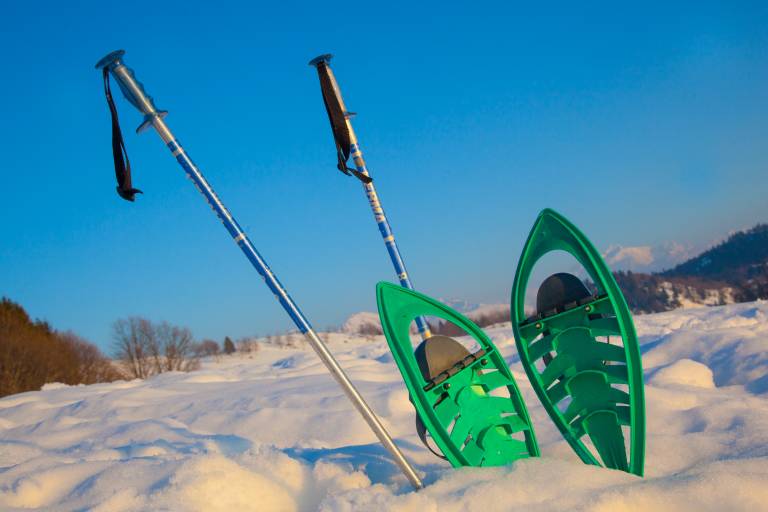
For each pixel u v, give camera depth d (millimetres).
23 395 8984
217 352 70000
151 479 2576
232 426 4754
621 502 1969
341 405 5000
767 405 3354
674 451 2738
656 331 8305
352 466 2779
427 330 2955
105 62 2299
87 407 6844
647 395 3746
